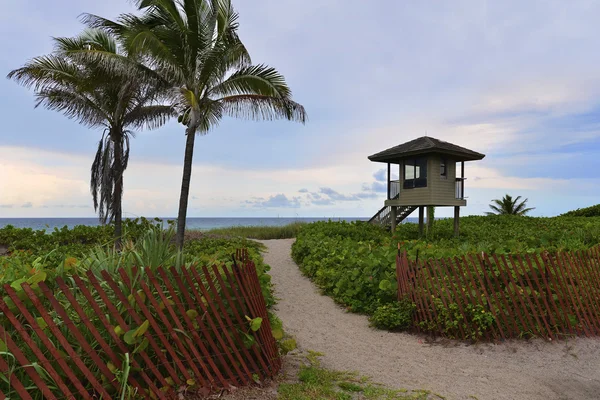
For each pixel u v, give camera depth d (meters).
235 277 4.06
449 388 4.57
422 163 21.06
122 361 3.07
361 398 4.05
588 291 6.81
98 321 3.13
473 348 6.00
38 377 2.58
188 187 14.31
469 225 25.59
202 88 14.72
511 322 6.34
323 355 5.55
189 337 3.52
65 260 3.69
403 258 7.31
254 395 3.70
